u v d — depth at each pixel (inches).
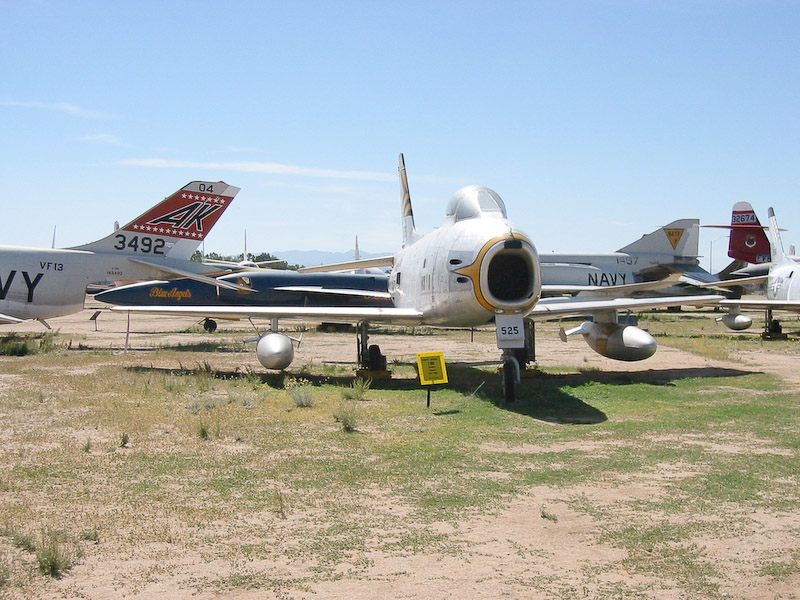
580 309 618.2
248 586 187.3
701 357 805.9
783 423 412.8
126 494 266.5
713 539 223.9
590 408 465.1
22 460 315.3
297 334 1295.5
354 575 194.9
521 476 297.3
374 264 984.3
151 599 179.0
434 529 232.1
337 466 311.6
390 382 600.1
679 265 1905.8
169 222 1006.4
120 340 1056.2
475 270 509.0
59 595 180.4
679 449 346.6
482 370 695.1
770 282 1299.2
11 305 917.2
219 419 416.8
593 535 227.1
